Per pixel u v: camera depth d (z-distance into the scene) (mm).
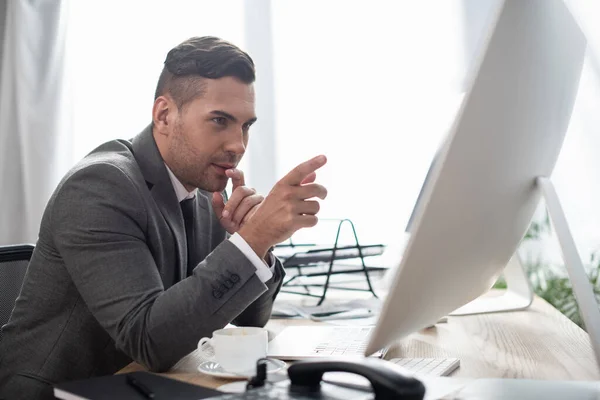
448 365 886
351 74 2973
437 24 2900
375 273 2061
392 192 2879
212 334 943
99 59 3158
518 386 735
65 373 1113
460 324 1290
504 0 609
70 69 3143
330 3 3002
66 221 1063
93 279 1021
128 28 3154
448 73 2871
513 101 672
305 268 2102
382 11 2957
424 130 2869
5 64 3086
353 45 2979
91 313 1125
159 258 1154
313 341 1067
